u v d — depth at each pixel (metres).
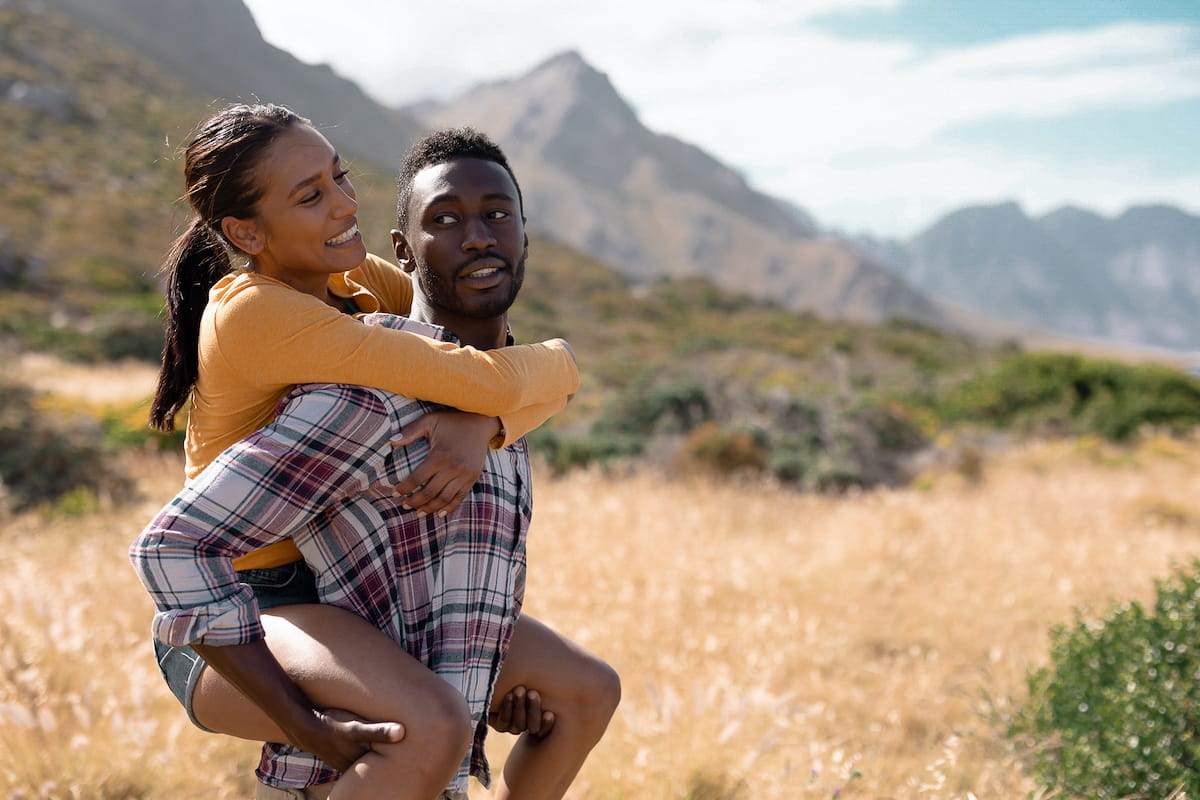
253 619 1.60
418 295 2.00
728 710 3.30
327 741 1.58
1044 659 4.67
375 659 1.64
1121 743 3.02
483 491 1.83
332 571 1.77
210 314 1.71
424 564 1.77
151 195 67.50
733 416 15.63
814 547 7.05
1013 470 13.98
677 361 27.64
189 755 3.21
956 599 5.60
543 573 5.34
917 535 7.07
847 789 3.00
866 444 14.57
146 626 4.61
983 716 3.65
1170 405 18.44
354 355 1.65
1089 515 8.99
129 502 9.01
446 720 1.58
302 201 1.70
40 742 3.08
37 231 53.78
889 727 3.88
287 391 1.74
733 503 9.26
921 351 61.69
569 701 2.01
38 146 70.69
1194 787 2.85
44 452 9.26
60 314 39.88
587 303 85.69
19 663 3.59
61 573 5.42
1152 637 3.27
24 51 87.19
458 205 1.87
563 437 14.07
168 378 1.92
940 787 2.75
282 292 1.67
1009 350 78.62
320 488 1.65
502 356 1.83
